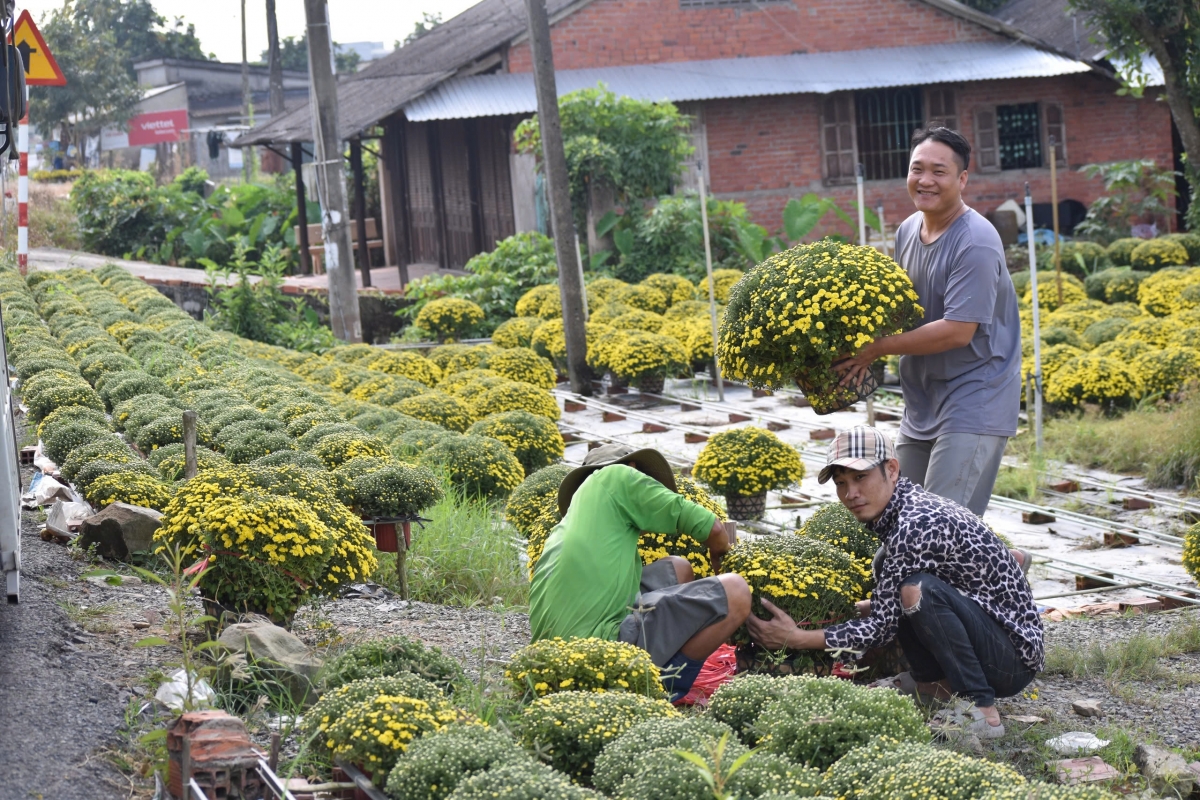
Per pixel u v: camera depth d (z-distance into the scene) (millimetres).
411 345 19281
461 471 10102
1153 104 27031
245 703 4891
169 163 53156
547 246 22766
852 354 5645
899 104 26953
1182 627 6887
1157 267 22266
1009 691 5195
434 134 29375
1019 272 20844
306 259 27172
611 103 24031
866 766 3801
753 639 5383
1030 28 29828
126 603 6078
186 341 14562
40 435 9477
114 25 67000
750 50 27000
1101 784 4547
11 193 29188
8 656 4984
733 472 9930
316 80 19062
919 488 5227
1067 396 13289
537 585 5285
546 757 4121
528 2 16562
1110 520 10188
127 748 4402
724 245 23828
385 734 3992
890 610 5137
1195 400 11906
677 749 3408
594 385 16938
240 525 5344
